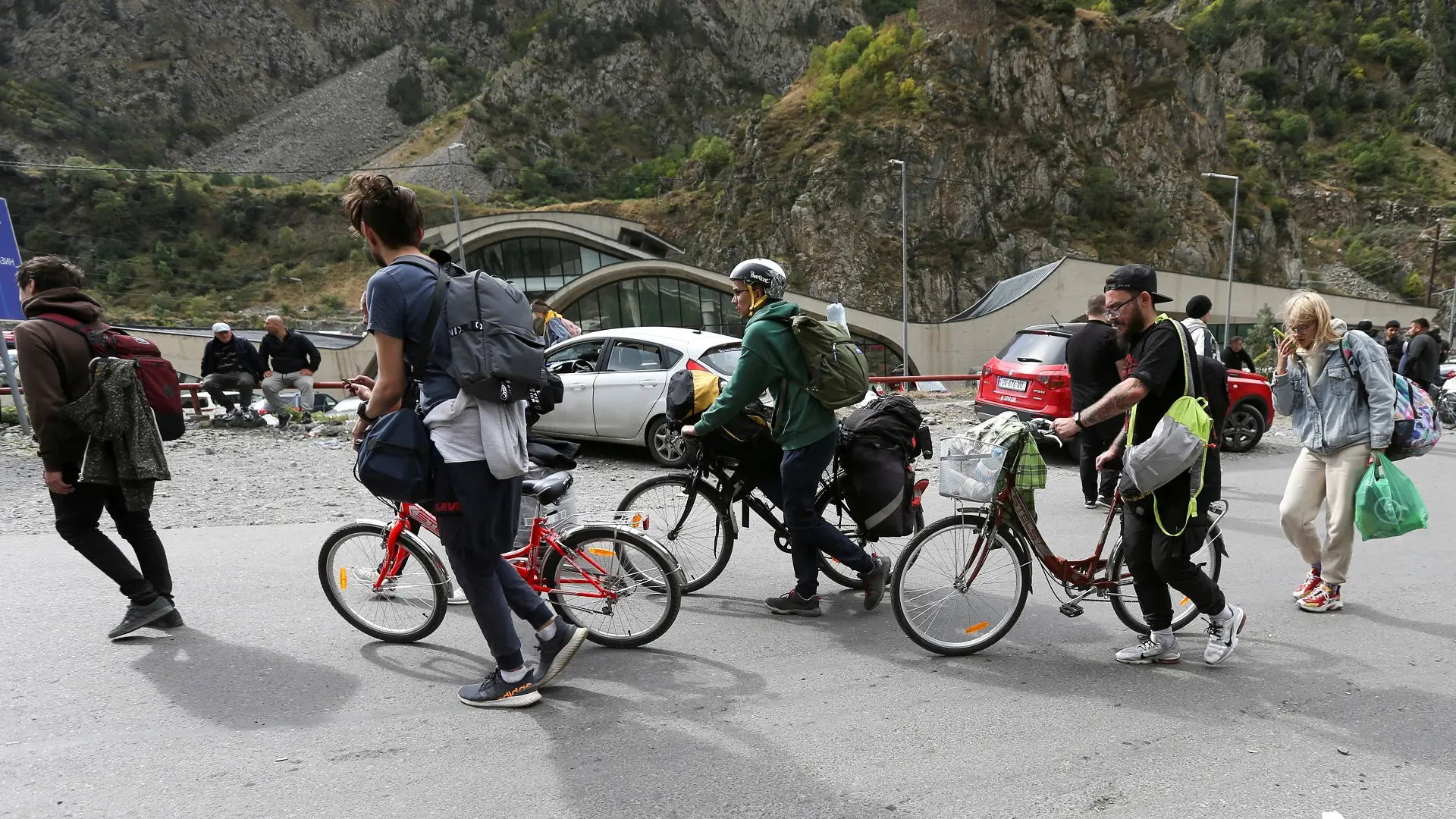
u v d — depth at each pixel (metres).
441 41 196.38
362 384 3.54
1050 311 45.06
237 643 4.02
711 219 90.19
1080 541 6.09
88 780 2.82
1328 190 109.94
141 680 3.60
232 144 175.12
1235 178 46.84
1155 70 85.69
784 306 4.13
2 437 10.50
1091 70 83.94
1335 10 137.75
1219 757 3.06
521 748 3.08
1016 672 3.84
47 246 107.44
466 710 3.38
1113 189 80.50
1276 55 132.62
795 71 169.38
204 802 2.70
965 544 4.04
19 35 180.38
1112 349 6.59
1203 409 3.54
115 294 97.06
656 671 3.81
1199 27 139.00
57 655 3.83
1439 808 2.73
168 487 7.68
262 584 4.88
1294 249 86.38
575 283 56.16
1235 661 4.00
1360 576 5.37
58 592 4.65
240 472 8.47
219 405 12.02
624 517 4.29
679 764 2.97
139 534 4.08
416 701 3.45
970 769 2.96
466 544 3.18
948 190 79.12
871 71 86.19
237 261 106.81
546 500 4.05
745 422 4.47
